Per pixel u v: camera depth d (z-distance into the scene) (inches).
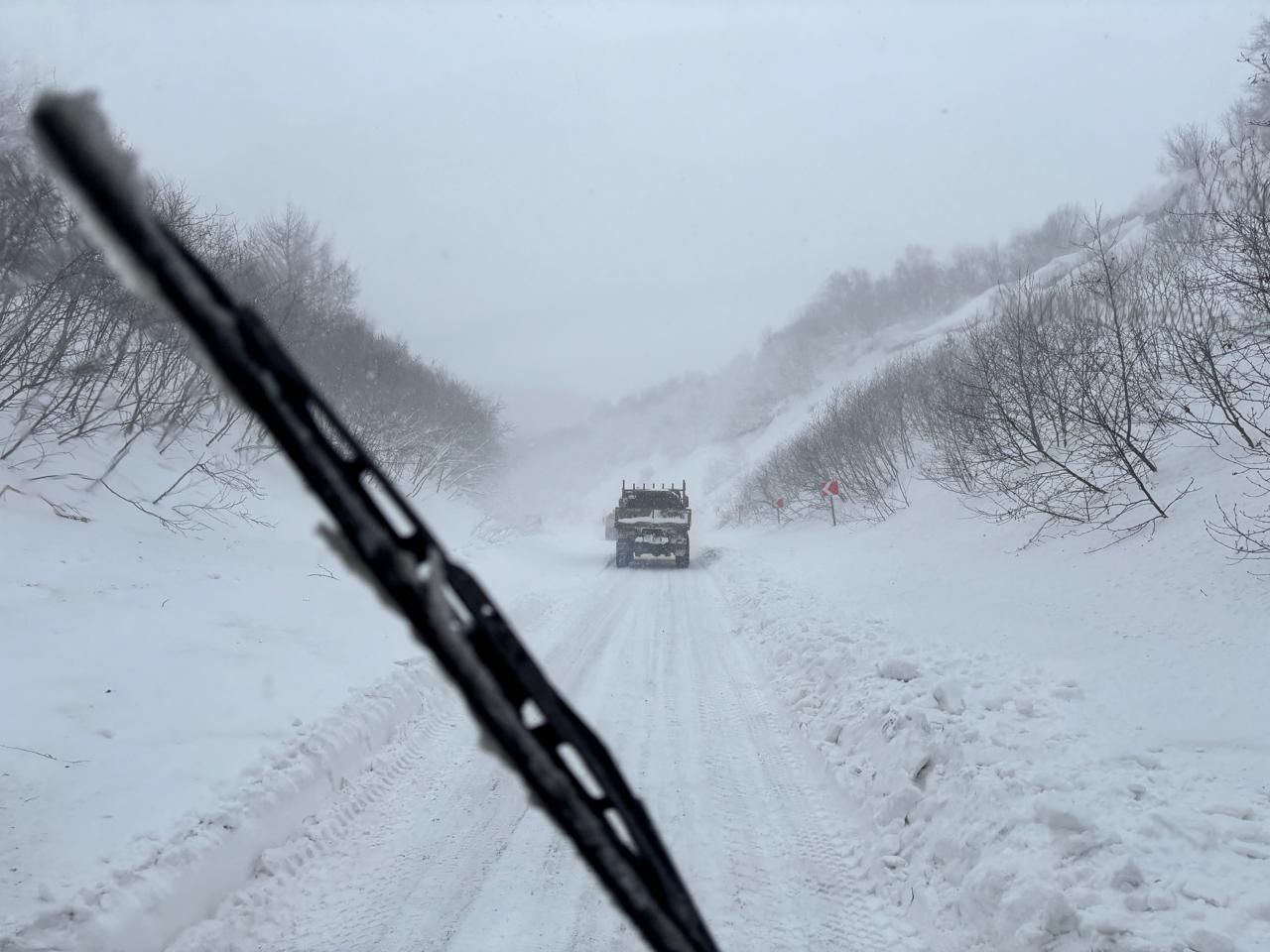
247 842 185.0
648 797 225.5
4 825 172.7
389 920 164.2
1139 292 567.2
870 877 181.2
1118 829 160.4
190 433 615.8
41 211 427.8
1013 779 186.5
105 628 310.0
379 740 265.7
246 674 291.4
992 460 523.8
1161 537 370.9
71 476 454.9
